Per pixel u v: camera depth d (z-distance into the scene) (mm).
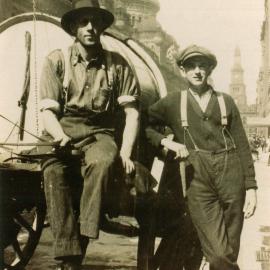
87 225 3375
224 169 3885
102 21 4016
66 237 3428
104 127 3896
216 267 3854
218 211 3885
